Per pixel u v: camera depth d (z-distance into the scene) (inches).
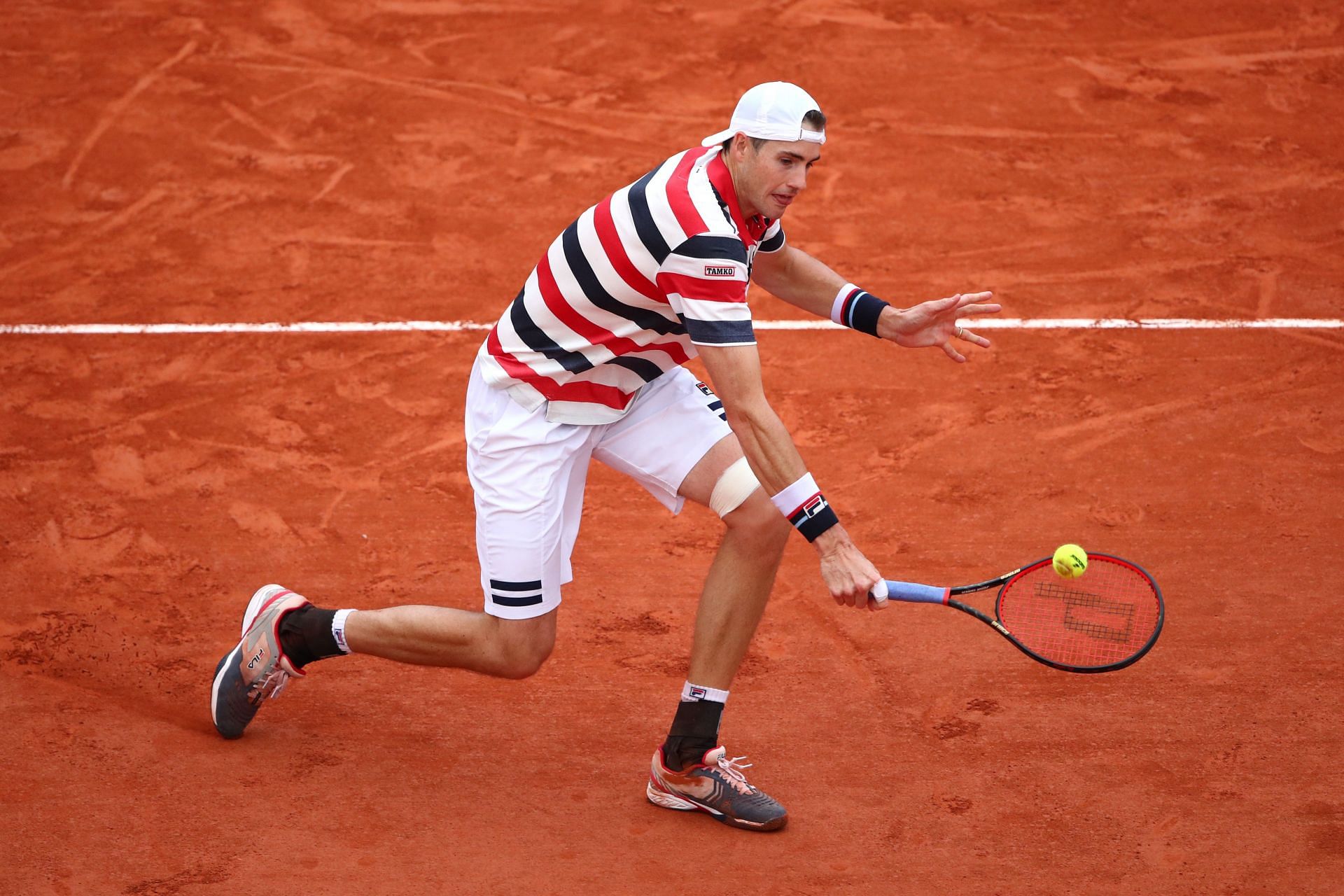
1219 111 1374.3
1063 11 1600.6
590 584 747.4
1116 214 1185.4
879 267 1104.8
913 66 1475.1
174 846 554.9
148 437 888.3
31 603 725.9
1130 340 994.7
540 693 663.8
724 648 562.3
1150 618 697.6
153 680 668.7
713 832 570.3
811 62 1483.8
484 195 1234.0
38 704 645.3
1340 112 1369.3
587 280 534.0
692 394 586.9
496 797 590.2
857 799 586.2
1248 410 901.8
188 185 1248.8
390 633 582.2
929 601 528.7
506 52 1513.3
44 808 574.9
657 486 583.5
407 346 1000.9
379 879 537.6
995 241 1146.0
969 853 552.7
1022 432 886.4
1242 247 1127.6
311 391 944.3
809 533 513.3
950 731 629.0
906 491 827.4
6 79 1444.4
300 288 1083.9
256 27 1569.9
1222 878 535.8
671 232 507.2
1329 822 565.6
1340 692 645.3
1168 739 618.5
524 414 557.9
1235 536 771.4
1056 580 725.9
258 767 606.2
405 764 611.8
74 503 816.9
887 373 962.7
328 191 1240.2
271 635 593.6
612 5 1620.3
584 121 1369.3
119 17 1590.8
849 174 1259.8
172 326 1027.9
